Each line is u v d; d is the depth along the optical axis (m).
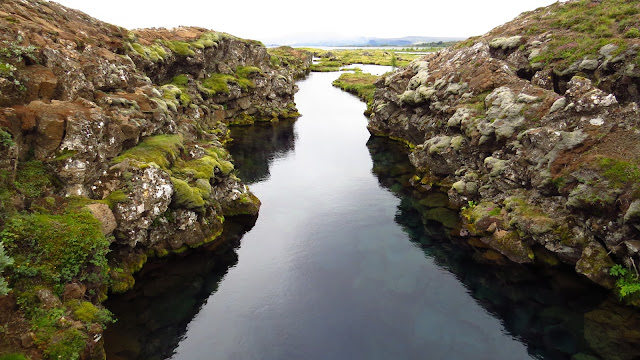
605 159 24.36
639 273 21.33
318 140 63.03
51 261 16.86
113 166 24.16
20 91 22.59
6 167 18.61
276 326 21.27
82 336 14.97
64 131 22.16
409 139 58.03
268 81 79.00
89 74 29.86
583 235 24.62
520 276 25.52
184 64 60.06
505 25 50.91
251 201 35.25
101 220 20.64
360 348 19.70
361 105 90.94
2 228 16.56
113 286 21.89
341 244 30.55
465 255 28.55
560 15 43.31
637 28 32.00
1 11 27.59
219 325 21.22
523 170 29.78
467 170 37.12
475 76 42.38
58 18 35.84
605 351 19.05
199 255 27.59
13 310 14.51
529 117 31.58
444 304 23.27
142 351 18.88
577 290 23.53
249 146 58.84
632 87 27.64
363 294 24.23
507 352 19.41
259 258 28.30
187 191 27.27
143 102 32.56
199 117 51.31
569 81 31.25
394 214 36.06
